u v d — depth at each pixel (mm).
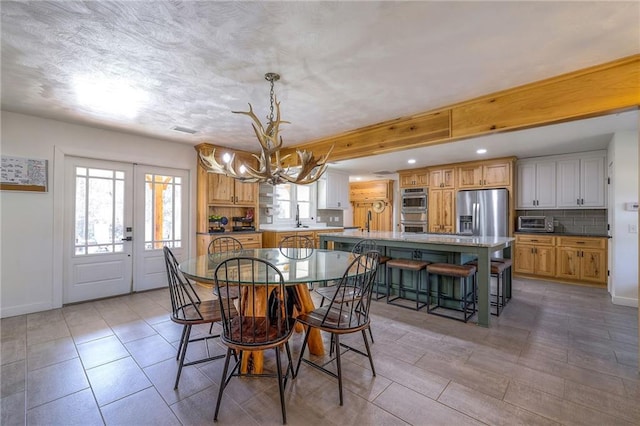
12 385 1955
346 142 3807
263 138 2268
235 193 4883
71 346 2500
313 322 1983
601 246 4461
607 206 4566
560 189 5027
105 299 3781
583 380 2021
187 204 4578
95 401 1807
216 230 4641
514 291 4293
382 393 1888
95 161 3750
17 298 3188
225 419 1661
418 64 2123
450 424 1619
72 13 1581
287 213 6312
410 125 3201
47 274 3367
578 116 2236
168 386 1962
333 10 1556
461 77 2316
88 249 3709
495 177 5434
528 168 5328
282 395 1649
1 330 2805
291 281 1836
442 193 6094
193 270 2176
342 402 1786
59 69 2205
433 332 2834
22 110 3072
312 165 2498
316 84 2439
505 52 1964
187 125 3559
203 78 2340
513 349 2477
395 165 6238
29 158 3234
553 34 1764
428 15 1597
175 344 2557
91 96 2699
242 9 1549
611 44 1863
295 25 1686
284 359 2344
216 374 2111
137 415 1691
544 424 1614
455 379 2039
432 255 3709
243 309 2291
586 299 3889
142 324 2980
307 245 5648
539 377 2059
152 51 1959
